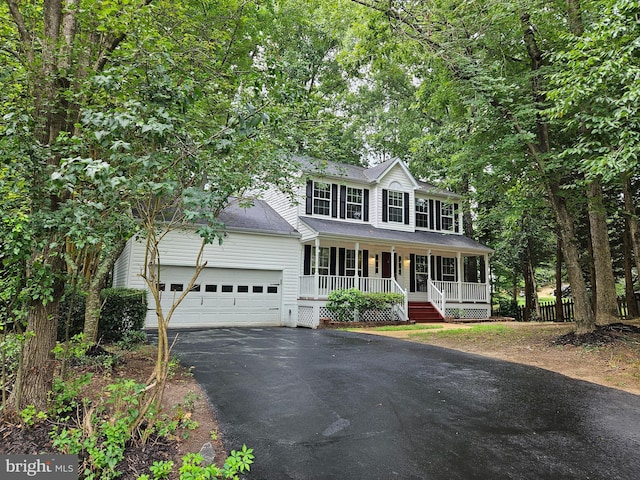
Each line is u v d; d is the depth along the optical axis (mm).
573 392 5520
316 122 8312
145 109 3088
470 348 9062
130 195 3316
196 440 3676
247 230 14359
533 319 19594
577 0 8734
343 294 14211
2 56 3924
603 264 10359
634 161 5742
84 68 3850
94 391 4648
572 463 3418
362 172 19234
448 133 11586
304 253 15891
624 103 5734
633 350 7656
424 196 19406
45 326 3646
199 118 4965
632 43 5289
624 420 4457
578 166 8695
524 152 9891
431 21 9438
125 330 8359
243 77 5414
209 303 13680
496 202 16328
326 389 5492
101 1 3986
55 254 3346
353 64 12359
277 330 12977
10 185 3027
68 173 2725
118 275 13992
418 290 18625
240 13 7113
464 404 4969
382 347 9078
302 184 9562
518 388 5703
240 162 5168
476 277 21156
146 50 3889
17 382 3432
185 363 6930
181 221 3822
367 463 3355
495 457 3512
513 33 9602
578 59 6195
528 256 19359
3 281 3359
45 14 3965
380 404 4898
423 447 3695
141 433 3385
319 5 14805
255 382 5785
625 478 3178
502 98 8992
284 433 3949
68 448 2953
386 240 15680
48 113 3729
